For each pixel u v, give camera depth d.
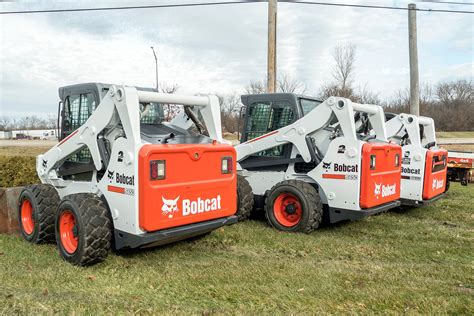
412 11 11.75
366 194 5.79
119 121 4.60
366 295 3.83
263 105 7.08
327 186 6.12
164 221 4.23
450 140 27.30
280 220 6.39
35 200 5.37
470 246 5.70
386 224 6.98
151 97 4.47
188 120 5.79
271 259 4.97
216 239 5.75
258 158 7.09
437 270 4.62
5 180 6.96
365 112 6.61
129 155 4.20
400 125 8.02
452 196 9.91
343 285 4.10
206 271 4.46
